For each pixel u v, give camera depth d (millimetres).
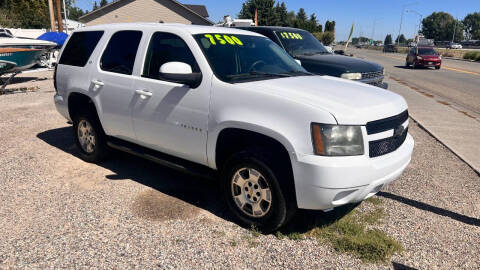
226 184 3537
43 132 6691
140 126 4156
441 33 142500
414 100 11031
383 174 3154
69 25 42250
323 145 2924
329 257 3094
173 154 3994
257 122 3152
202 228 3484
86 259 2988
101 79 4539
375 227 3600
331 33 66188
